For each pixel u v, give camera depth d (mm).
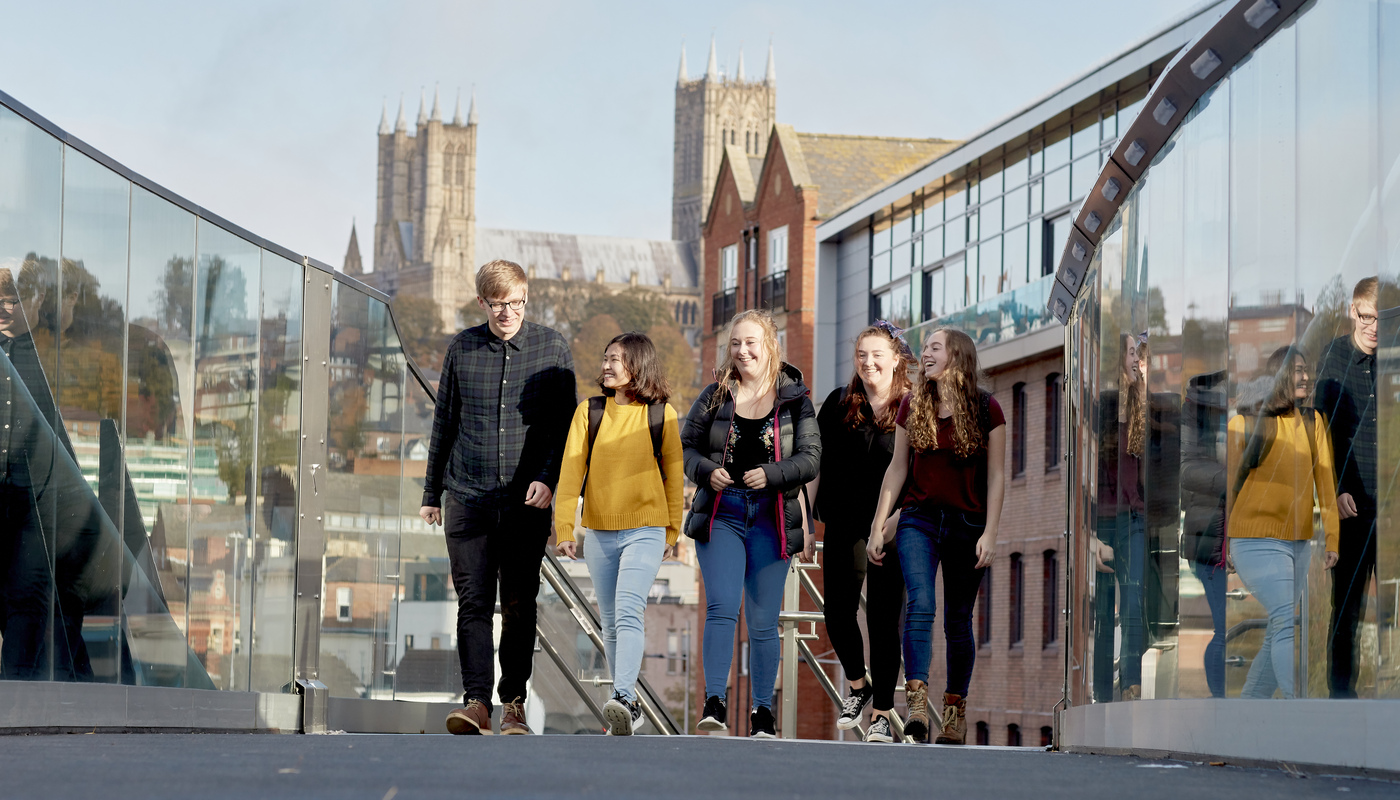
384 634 9578
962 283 34875
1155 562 5414
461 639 7289
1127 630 5816
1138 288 5824
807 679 37875
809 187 42812
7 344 5441
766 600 7617
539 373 7426
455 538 7371
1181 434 5156
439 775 3275
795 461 7441
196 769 3352
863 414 7812
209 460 7195
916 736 7422
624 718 7324
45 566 5707
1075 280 7102
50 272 5785
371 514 9383
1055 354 31219
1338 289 3922
